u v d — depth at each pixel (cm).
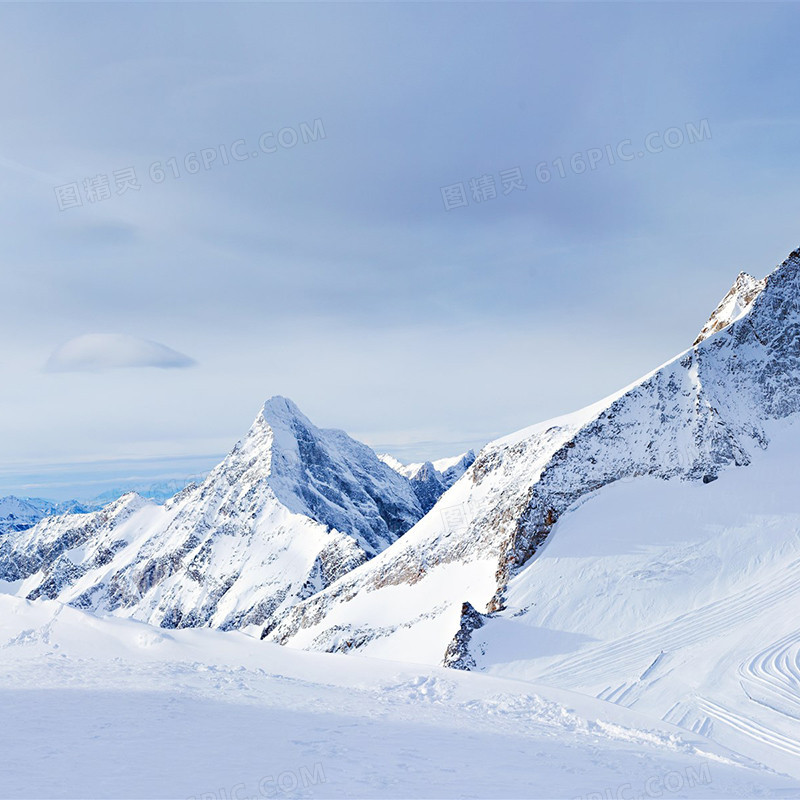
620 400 12406
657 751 2461
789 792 1998
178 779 1399
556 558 10138
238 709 2325
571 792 1586
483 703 3022
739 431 11206
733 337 12562
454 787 1502
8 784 1286
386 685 3269
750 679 5838
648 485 11106
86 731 1800
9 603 4559
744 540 9162
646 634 7756
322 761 1641
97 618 4294
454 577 12112
